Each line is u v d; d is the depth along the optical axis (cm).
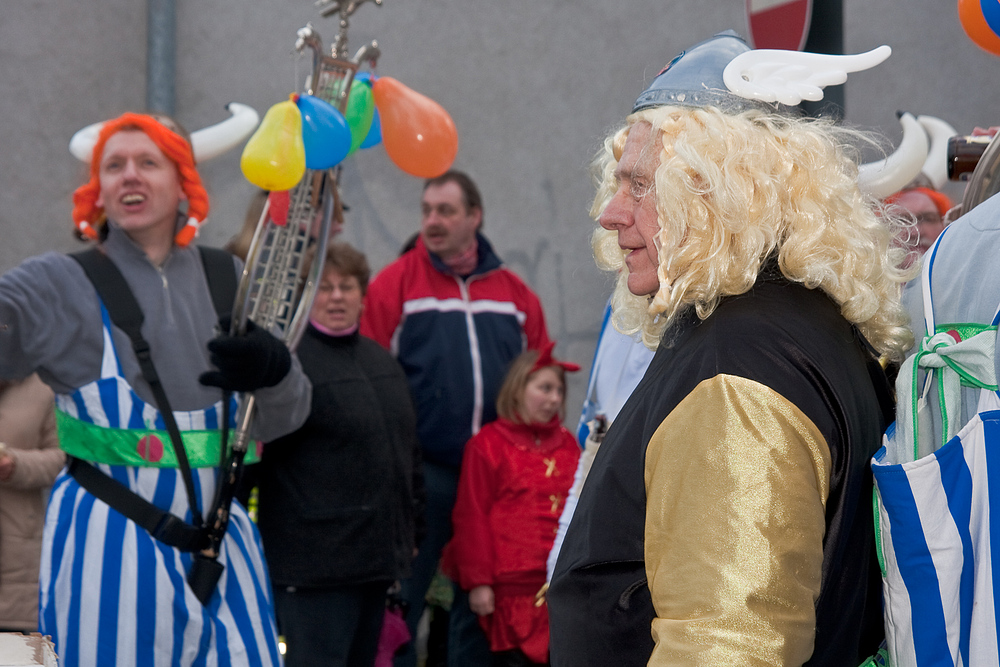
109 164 338
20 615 452
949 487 169
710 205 170
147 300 333
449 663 577
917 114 843
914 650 171
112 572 309
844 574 172
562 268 802
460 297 615
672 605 149
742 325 165
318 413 455
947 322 185
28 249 696
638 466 169
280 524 451
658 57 816
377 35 770
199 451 330
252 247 328
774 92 180
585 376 803
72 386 320
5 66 689
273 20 755
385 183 772
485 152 793
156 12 728
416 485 527
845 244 176
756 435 153
